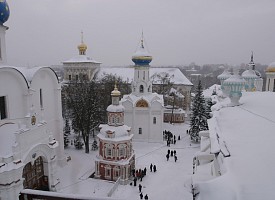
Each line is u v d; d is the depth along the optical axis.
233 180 6.22
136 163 38.44
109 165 32.47
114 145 32.25
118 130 33.34
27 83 28.48
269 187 5.77
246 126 11.53
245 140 9.45
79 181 31.77
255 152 7.98
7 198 20.20
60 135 35.88
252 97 20.30
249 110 15.26
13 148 20.97
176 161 39.31
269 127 10.71
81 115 42.06
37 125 24.47
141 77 50.50
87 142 42.06
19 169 20.83
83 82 61.66
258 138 9.44
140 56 49.41
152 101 48.84
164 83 73.81
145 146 46.91
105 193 29.08
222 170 7.50
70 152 42.34
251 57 37.28
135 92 50.81
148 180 32.75
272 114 13.41
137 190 30.12
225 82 17.94
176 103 72.25
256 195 5.55
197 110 50.94
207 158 16.67
